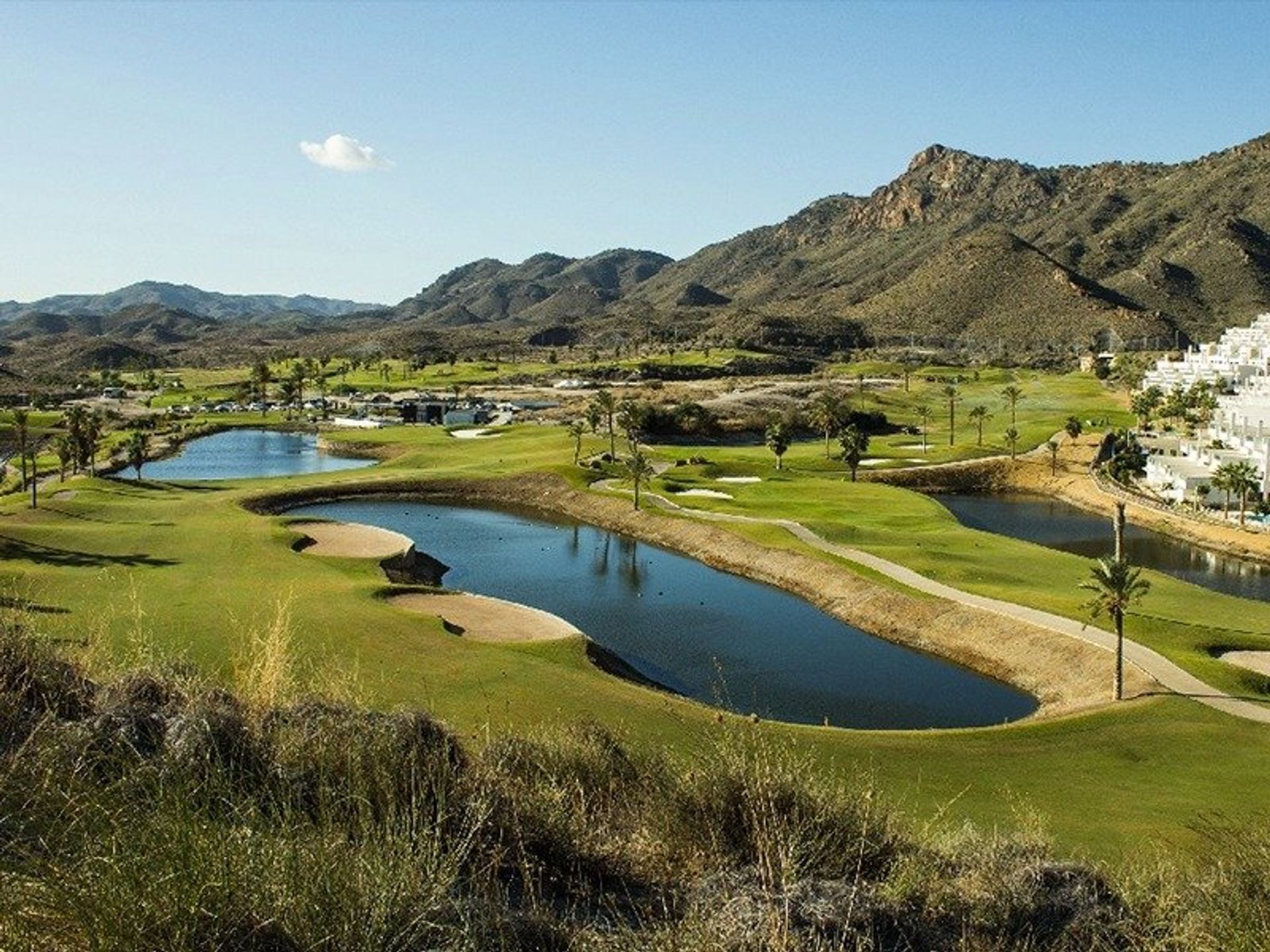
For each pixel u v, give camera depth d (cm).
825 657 5934
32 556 6644
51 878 580
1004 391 17675
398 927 650
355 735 969
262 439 17762
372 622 4978
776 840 956
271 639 1232
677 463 13300
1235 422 12900
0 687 941
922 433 16650
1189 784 3525
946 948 869
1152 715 4450
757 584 7681
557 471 11775
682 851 1007
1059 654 5556
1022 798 3161
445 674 4131
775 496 10812
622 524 9831
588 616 6712
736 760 1108
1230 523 9944
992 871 1016
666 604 7031
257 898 619
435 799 918
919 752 3738
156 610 4672
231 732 923
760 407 18088
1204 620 6141
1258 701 4738
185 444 16975
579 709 3650
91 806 643
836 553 7800
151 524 8281
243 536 7738
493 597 7156
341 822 804
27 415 16475
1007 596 6519
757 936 767
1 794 674
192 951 575
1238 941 873
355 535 8294
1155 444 14862
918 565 7400
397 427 17975
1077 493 12506
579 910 870
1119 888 1059
